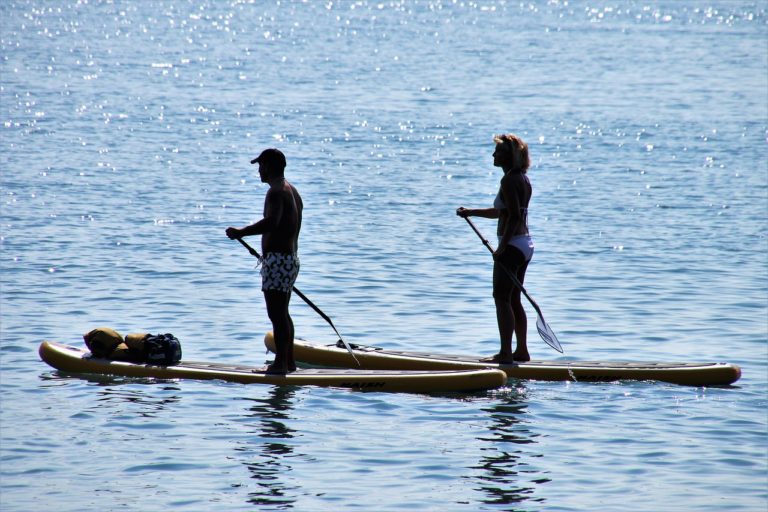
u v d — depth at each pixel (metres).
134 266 58.25
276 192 38.28
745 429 33.66
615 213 79.25
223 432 32.94
